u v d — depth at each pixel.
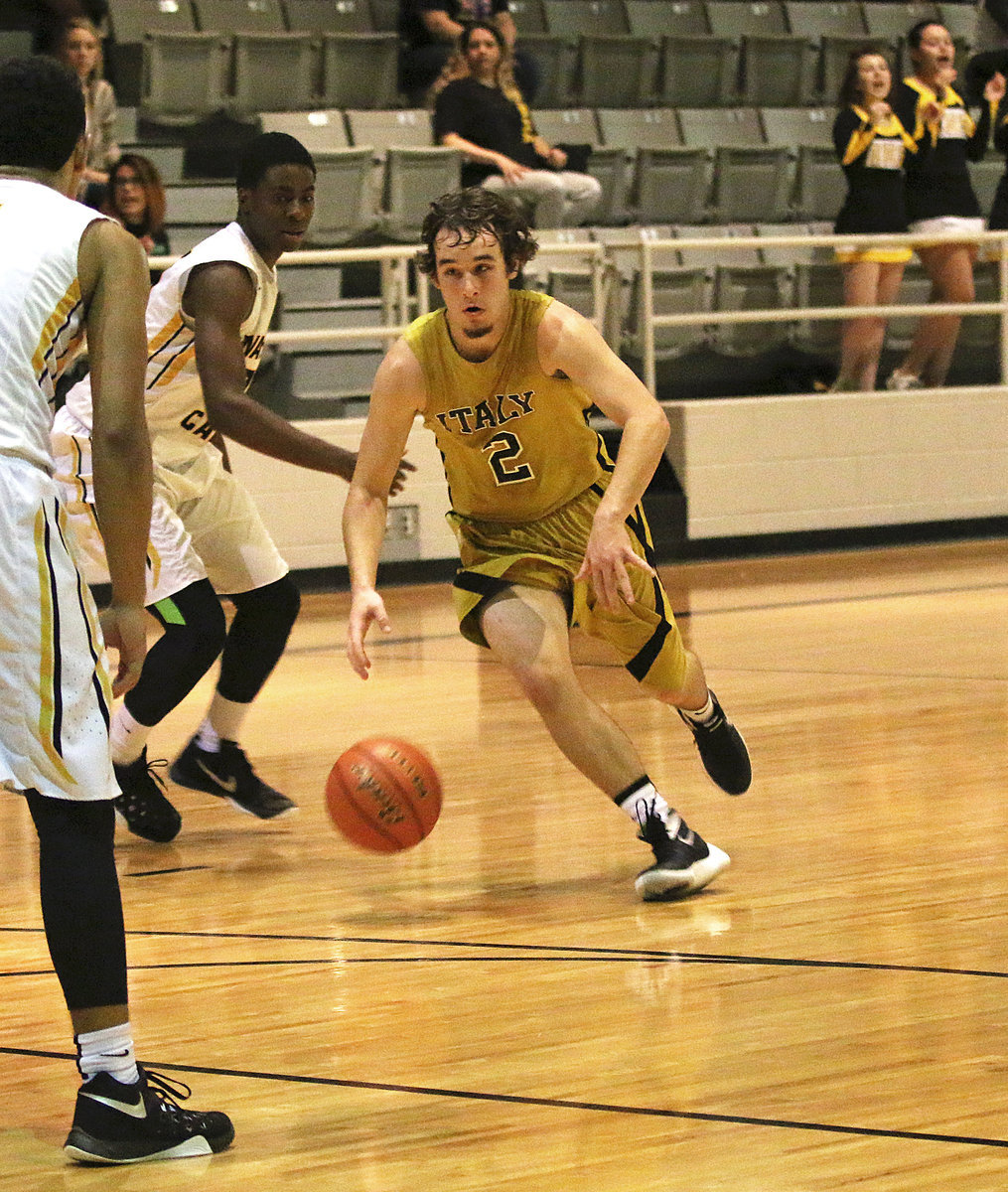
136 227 15.06
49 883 3.72
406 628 13.88
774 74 21.80
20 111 3.87
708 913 5.77
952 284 18.58
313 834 7.35
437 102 18.05
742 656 11.79
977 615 13.37
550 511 6.19
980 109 19.12
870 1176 3.51
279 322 17.34
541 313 5.84
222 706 7.54
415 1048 4.47
